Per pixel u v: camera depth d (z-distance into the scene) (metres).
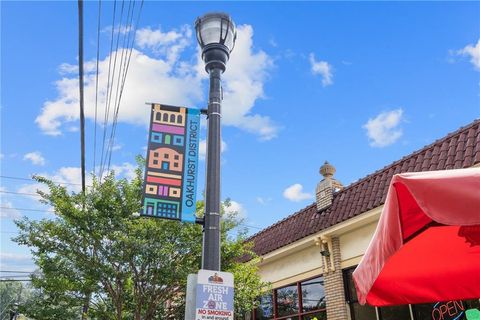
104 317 10.25
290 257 13.45
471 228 4.02
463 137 9.10
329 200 12.05
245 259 14.66
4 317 40.53
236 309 11.12
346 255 11.35
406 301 4.72
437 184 2.65
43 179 9.91
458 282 4.77
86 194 9.69
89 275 9.43
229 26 6.42
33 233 9.56
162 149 6.14
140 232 9.23
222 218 10.92
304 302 12.59
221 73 6.32
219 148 5.94
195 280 5.06
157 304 9.91
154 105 6.37
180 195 5.93
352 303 10.99
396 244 2.85
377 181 10.75
